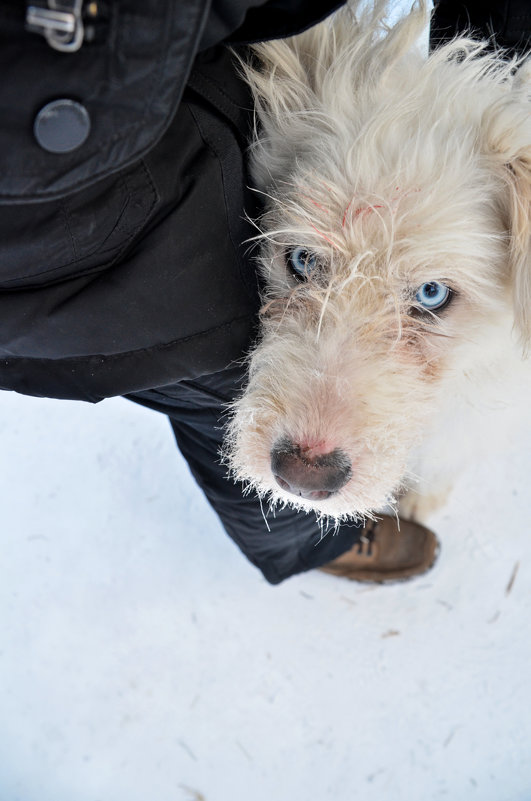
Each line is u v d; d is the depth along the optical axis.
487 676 0.70
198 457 0.55
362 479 0.47
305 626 0.73
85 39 0.33
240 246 0.43
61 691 0.71
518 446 0.75
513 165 0.46
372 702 0.70
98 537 0.77
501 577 0.73
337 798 0.67
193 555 0.76
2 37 0.32
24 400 0.82
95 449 0.80
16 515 0.77
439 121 0.46
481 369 0.55
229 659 0.72
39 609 0.74
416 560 0.73
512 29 0.49
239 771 0.68
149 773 0.69
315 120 0.47
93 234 0.39
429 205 0.45
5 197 0.35
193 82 0.41
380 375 0.48
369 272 0.46
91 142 0.34
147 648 0.73
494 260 0.49
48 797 0.68
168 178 0.39
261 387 0.48
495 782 0.67
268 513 0.56
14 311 0.40
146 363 0.44
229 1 0.35
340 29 0.47
